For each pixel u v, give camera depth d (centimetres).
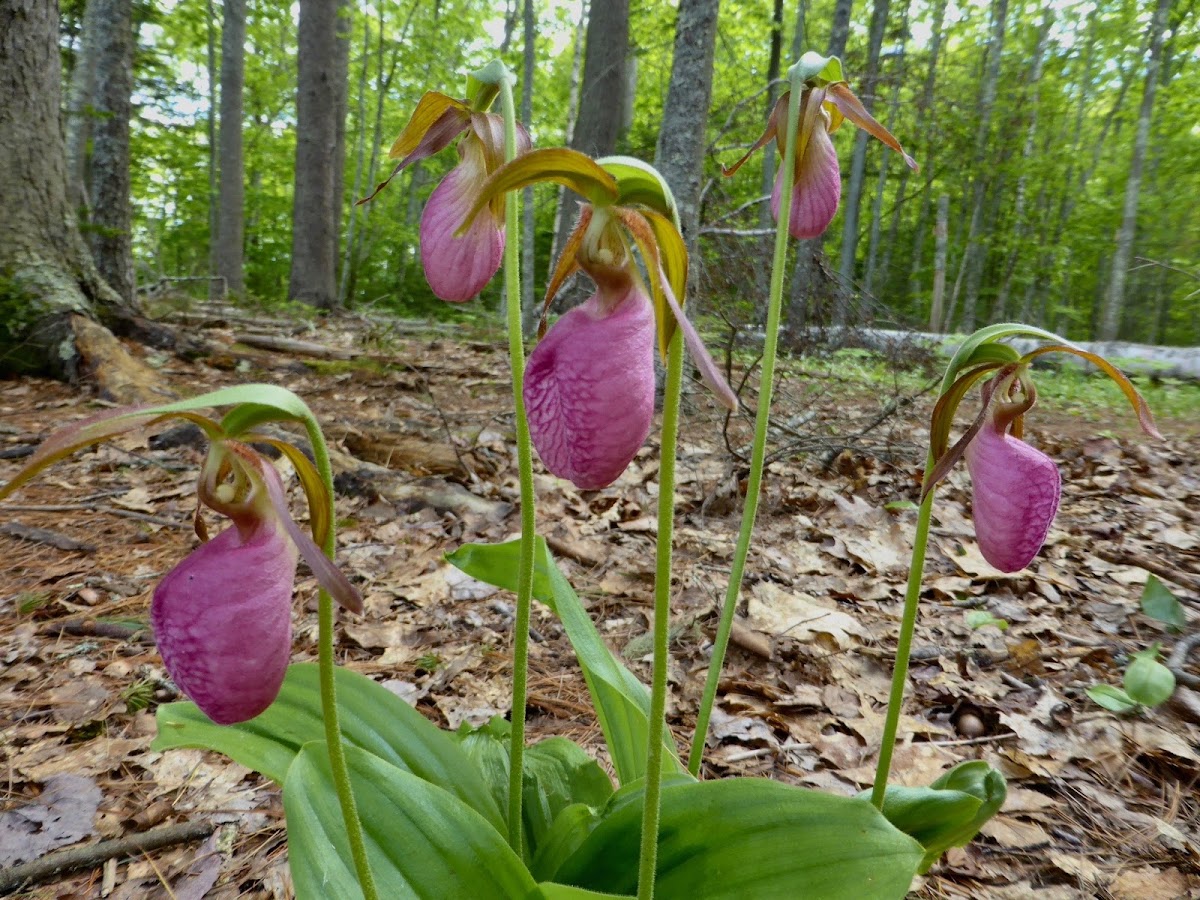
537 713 342
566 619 214
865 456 712
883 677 384
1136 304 3531
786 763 315
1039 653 400
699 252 759
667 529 144
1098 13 2936
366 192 2742
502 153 197
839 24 1677
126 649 373
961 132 2141
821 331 864
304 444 607
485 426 755
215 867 250
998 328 181
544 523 545
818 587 474
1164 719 345
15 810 268
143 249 3409
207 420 125
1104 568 513
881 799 210
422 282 2697
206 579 124
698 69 759
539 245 2798
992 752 324
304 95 1791
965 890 251
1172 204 2645
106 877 243
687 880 159
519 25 3155
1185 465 831
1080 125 3462
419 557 484
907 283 3453
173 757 303
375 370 962
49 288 827
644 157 2078
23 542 476
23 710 323
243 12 2105
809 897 146
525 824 222
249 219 3127
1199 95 2284
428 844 158
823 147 239
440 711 338
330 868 148
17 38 808
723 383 127
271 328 1293
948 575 501
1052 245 2794
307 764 160
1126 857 268
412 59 2522
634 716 227
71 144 1427
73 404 734
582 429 143
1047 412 1104
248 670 125
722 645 226
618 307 149
